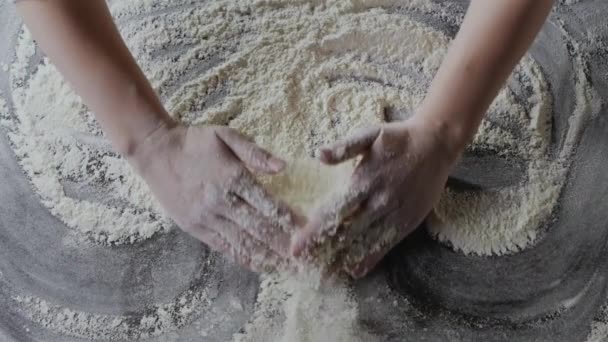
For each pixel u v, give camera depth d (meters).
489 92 0.83
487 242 0.88
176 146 0.82
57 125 0.97
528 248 0.88
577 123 0.98
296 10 1.05
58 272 0.87
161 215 0.90
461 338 0.82
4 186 0.93
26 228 0.90
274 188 0.87
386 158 0.79
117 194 0.92
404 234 0.84
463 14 1.06
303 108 0.96
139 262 0.87
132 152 0.83
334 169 0.88
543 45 1.04
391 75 1.00
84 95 0.83
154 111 0.83
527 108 0.99
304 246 0.79
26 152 0.96
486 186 0.92
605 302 0.84
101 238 0.89
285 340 0.81
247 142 0.80
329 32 1.03
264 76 0.99
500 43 0.81
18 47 1.05
